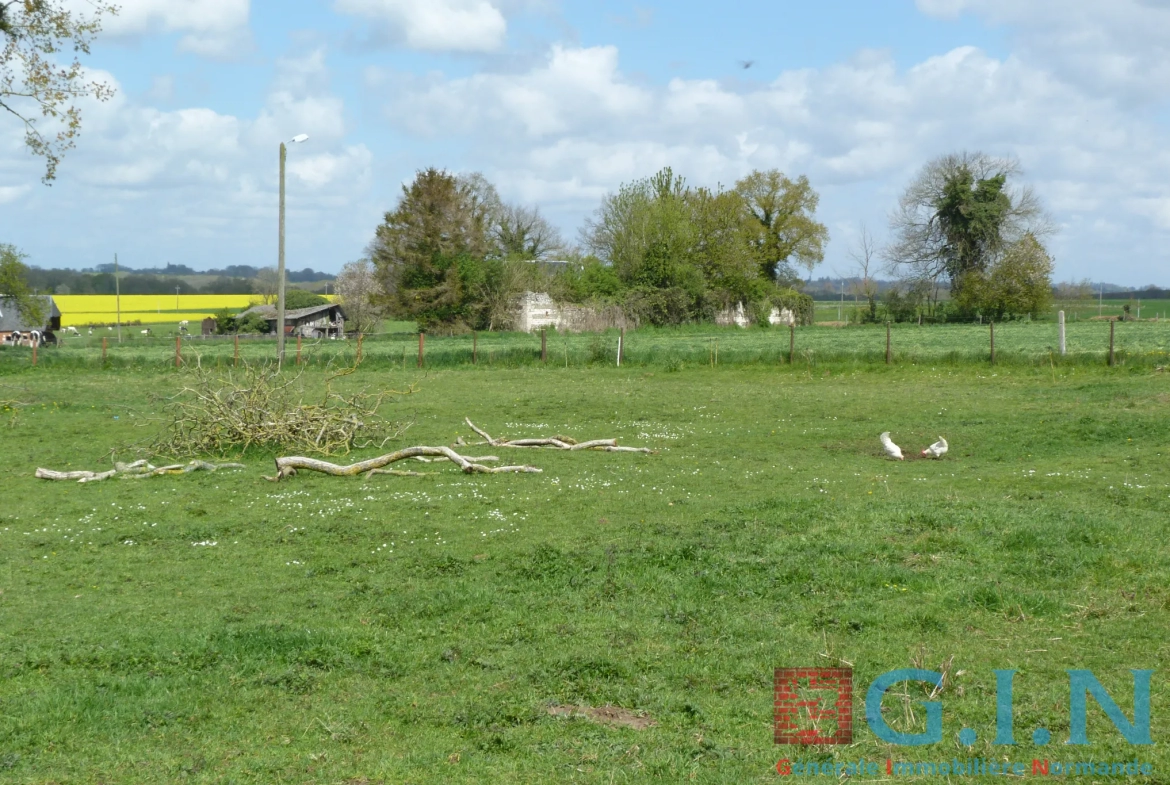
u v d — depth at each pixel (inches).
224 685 291.6
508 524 505.4
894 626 328.8
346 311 3454.7
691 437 845.2
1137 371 1211.9
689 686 283.9
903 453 747.4
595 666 298.4
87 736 256.2
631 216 2898.6
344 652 317.4
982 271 3046.3
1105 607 335.3
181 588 405.1
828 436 834.8
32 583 416.5
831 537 439.8
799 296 3157.0
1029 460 695.1
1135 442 729.6
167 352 1907.0
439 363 1636.3
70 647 326.3
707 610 351.3
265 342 2442.2
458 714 266.5
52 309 3782.0
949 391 1128.8
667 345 2037.4
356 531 500.4
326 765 237.6
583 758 238.1
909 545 421.7
